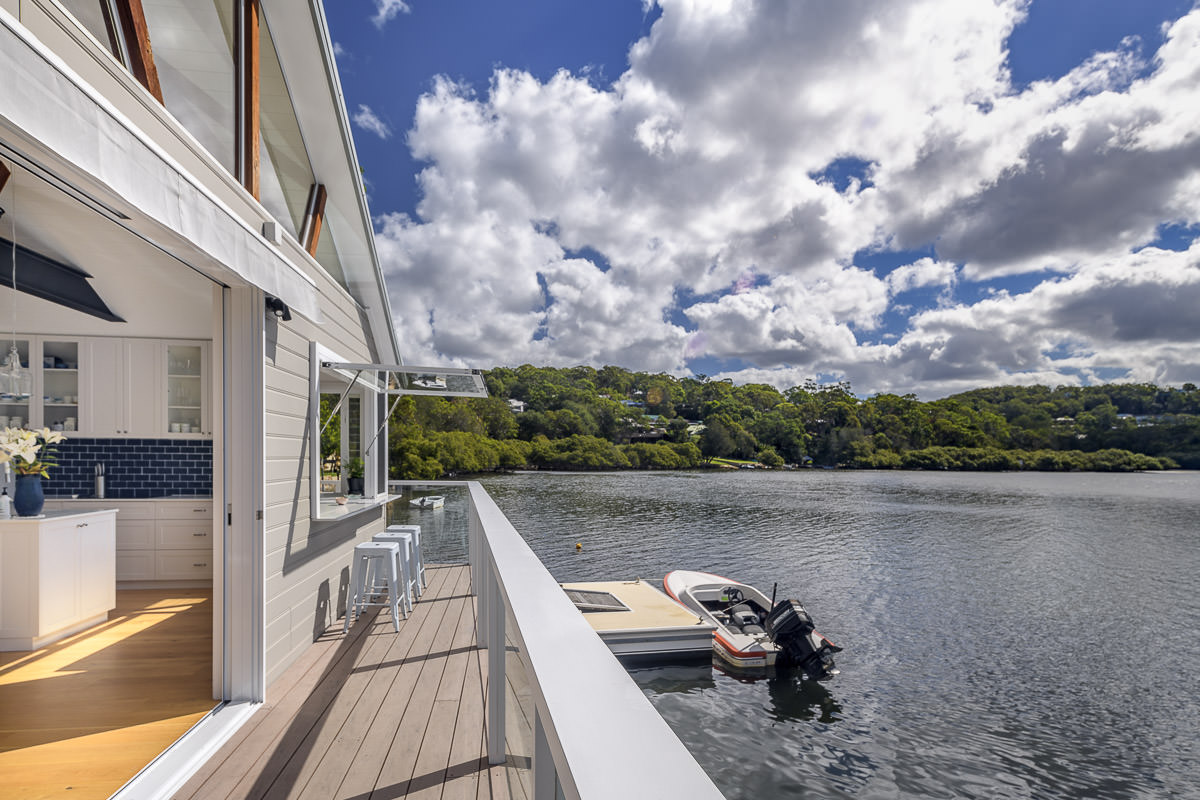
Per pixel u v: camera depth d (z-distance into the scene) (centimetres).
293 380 341
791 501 4631
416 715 267
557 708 54
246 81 341
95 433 515
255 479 285
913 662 1894
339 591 435
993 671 1839
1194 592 2759
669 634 1223
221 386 285
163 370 526
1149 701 1652
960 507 4616
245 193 303
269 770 220
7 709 272
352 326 533
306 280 312
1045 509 4581
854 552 3294
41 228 279
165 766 220
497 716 223
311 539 369
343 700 284
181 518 517
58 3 173
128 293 413
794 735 1239
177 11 281
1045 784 1212
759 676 1249
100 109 143
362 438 550
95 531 406
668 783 37
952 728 1416
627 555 3078
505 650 212
